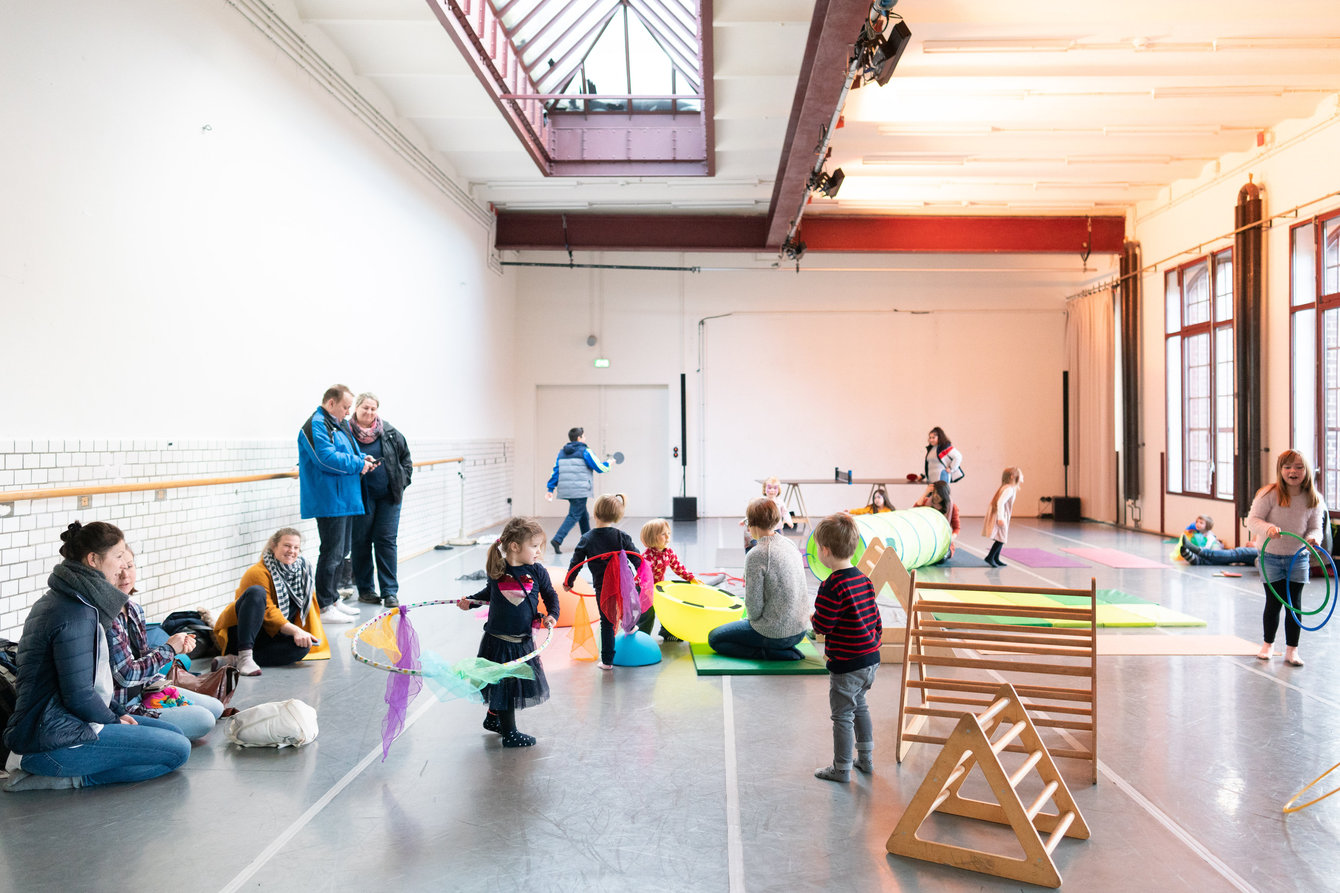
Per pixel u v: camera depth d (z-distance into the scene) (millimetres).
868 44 6012
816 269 13656
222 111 5500
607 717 3893
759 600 4660
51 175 4074
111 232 4477
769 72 7699
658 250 12516
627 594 4727
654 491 13867
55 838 2701
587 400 13898
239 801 2984
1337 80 7703
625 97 7992
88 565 3021
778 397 13734
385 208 8234
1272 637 4836
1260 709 3963
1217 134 9055
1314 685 4336
